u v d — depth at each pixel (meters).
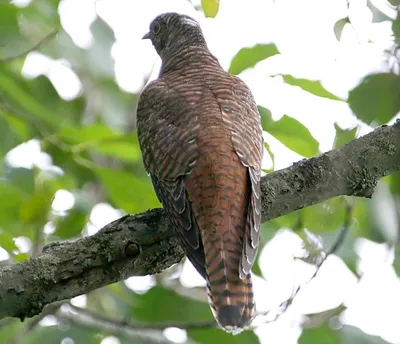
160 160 10.12
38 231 12.83
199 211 9.55
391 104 10.32
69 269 9.34
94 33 15.73
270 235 14.08
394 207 12.91
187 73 11.70
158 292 15.06
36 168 13.98
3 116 13.55
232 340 14.48
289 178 10.03
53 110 16.67
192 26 13.65
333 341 14.26
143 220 9.67
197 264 9.34
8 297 9.16
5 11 13.87
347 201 13.16
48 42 15.20
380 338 14.30
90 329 14.47
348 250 13.82
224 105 10.55
